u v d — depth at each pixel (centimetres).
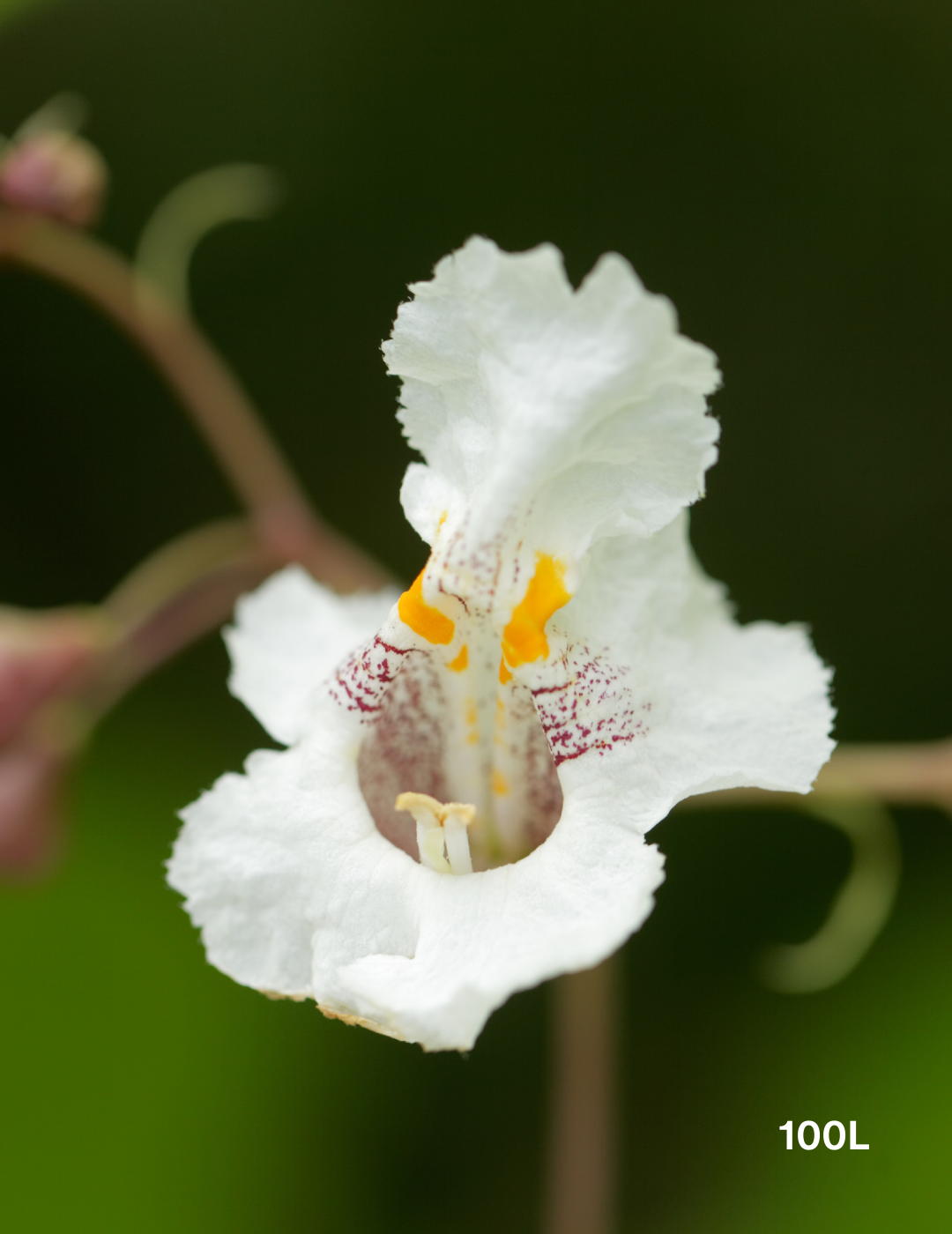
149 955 44
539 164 50
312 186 51
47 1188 41
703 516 49
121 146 52
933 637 48
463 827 29
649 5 49
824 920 46
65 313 54
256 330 53
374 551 52
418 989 28
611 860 28
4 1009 43
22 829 37
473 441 29
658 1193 47
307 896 29
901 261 49
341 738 29
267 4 50
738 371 49
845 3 48
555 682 29
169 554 40
